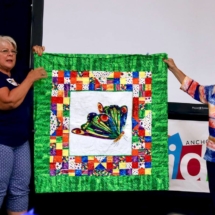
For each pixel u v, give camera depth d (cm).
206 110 477
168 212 485
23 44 468
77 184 423
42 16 469
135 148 426
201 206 492
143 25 476
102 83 421
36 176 419
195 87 404
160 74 422
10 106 392
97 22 473
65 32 471
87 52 473
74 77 420
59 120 420
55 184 421
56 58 417
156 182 427
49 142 420
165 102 423
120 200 495
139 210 490
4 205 466
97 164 424
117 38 475
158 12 476
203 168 480
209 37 480
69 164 422
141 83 423
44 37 470
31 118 462
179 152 480
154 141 426
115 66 421
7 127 397
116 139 425
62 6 470
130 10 475
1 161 397
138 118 425
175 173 480
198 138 480
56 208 488
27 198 421
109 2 473
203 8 478
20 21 468
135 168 427
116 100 423
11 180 414
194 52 480
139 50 477
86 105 421
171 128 479
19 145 407
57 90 418
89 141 423
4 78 400
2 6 466
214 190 393
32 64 467
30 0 468
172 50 479
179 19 478
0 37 403
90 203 493
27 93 415
